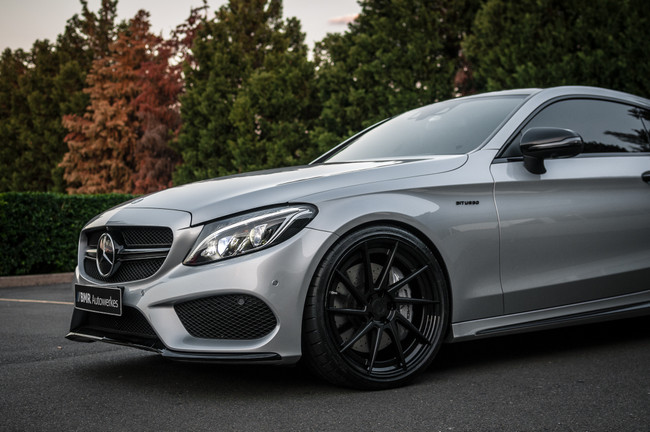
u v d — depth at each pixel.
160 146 39.75
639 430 2.43
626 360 3.58
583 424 2.50
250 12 35.88
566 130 3.40
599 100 4.09
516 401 2.82
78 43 53.72
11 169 50.22
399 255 3.15
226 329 2.87
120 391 3.05
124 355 3.88
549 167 3.60
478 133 3.71
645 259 3.86
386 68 21.81
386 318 3.10
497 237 3.36
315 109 28.09
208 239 2.89
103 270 3.19
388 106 21.52
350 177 3.13
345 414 2.66
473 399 2.87
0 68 56.44
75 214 10.29
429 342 3.18
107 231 3.20
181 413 2.70
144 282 2.97
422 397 2.91
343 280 2.97
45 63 53.06
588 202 3.66
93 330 3.30
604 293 3.74
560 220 3.55
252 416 2.65
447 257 3.22
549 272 3.53
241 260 2.83
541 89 3.98
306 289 2.87
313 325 2.88
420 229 3.15
